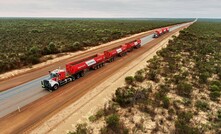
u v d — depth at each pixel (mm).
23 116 18328
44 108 19797
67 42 60125
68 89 24703
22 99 22016
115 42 64312
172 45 51094
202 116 18047
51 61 39281
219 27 133125
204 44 53594
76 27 121625
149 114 18203
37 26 127812
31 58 37062
